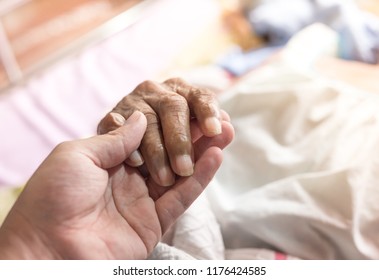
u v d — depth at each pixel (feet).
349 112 1.53
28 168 2.18
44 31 2.89
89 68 2.70
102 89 2.58
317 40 2.12
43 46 2.81
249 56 2.68
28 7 2.89
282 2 2.86
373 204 1.29
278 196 1.36
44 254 1.02
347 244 1.25
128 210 1.12
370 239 1.26
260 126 1.65
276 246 1.34
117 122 1.12
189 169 1.06
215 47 2.86
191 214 1.30
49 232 1.02
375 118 1.48
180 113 1.09
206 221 1.32
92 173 1.05
